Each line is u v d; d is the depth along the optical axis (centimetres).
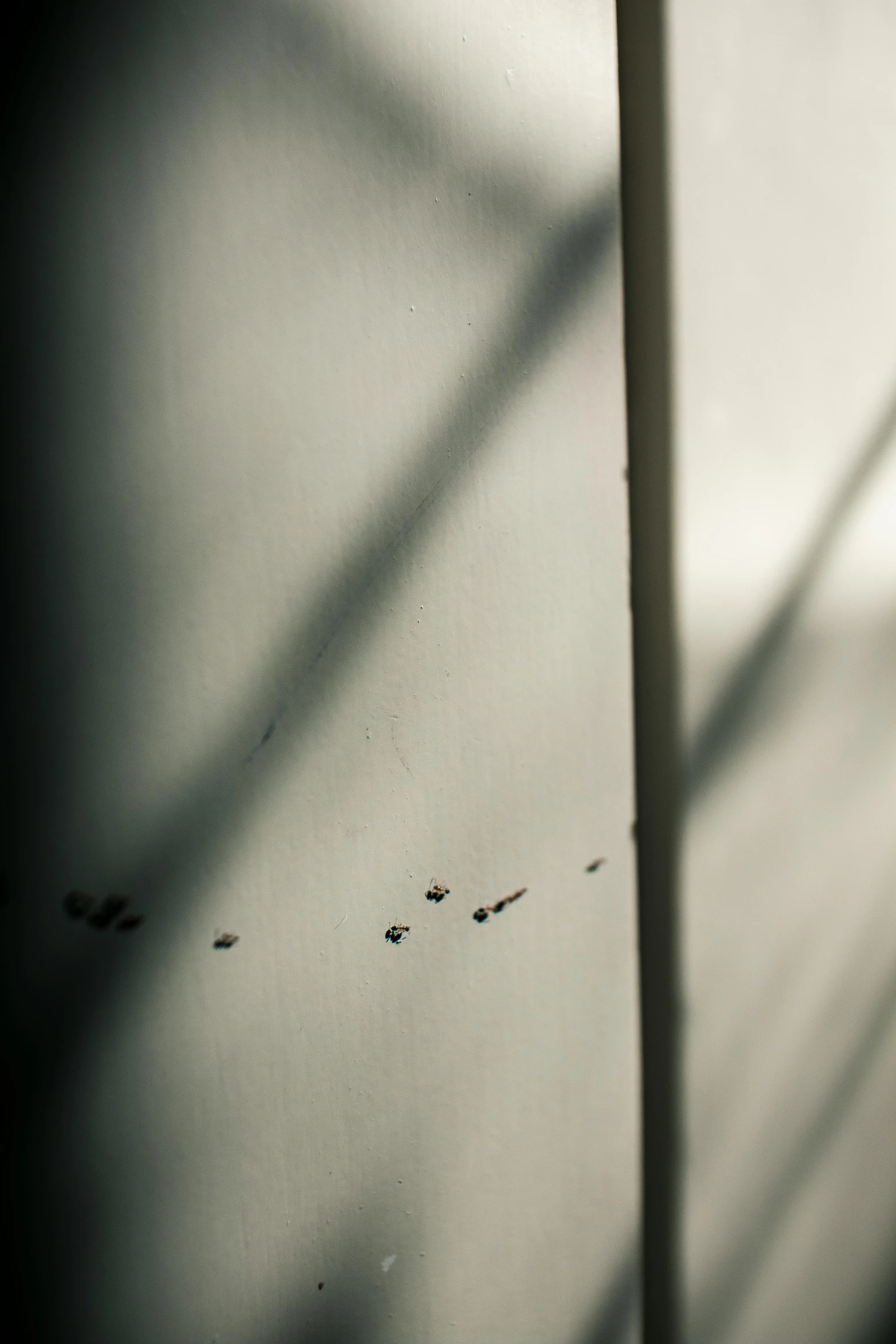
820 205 32
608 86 29
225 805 28
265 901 28
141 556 27
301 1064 28
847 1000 34
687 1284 33
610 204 30
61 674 27
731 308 31
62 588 27
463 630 29
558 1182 31
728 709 32
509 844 30
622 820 31
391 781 29
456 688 29
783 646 33
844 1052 34
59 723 27
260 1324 28
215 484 27
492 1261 30
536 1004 30
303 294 28
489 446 29
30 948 27
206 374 27
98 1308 28
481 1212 30
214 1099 28
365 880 29
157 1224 28
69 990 27
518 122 29
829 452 33
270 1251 28
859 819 34
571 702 30
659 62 30
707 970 32
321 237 28
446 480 29
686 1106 32
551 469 30
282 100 27
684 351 31
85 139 27
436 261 28
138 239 27
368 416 28
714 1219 33
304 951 28
